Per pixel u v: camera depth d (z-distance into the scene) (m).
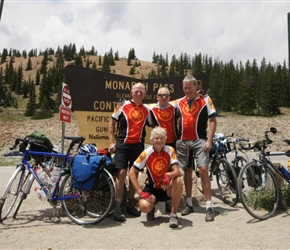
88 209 4.67
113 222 4.38
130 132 4.65
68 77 6.15
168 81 6.68
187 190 4.81
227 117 48.72
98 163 4.25
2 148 31.41
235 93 63.00
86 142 6.19
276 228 3.90
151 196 4.23
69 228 4.08
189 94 4.77
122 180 4.54
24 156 4.46
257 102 60.88
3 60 148.62
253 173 4.71
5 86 106.06
